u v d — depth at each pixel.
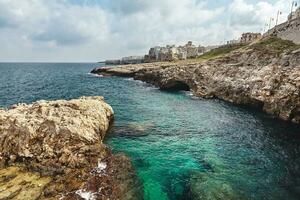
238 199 17.94
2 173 19.97
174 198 17.98
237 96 53.03
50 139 22.84
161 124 36.53
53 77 119.38
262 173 22.16
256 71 54.81
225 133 33.19
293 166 23.70
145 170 21.98
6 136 23.14
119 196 17.64
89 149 22.66
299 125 37.47
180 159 24.55
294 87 40.00
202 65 72.69
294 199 18.39
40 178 19.33
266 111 45.06
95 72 145.50
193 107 49.38
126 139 29.61
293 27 71.62
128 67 131.12
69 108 29.05
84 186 18.27
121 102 53.78
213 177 21.09
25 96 59.75
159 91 71.69
